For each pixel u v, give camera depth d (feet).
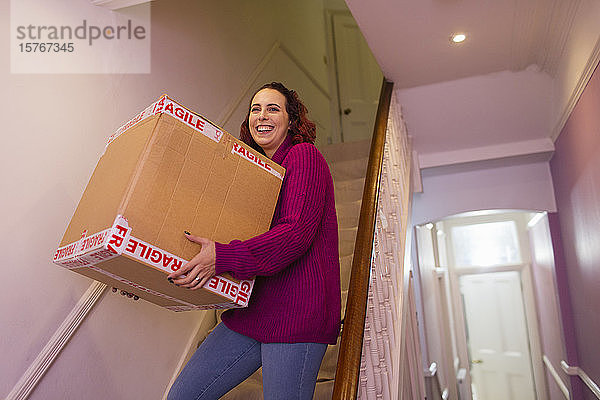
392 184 8.13
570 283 12.17
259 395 5.96
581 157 9.36
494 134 12.28
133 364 6.25
